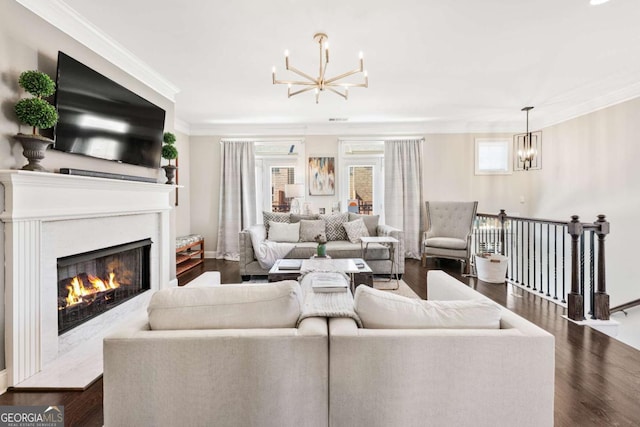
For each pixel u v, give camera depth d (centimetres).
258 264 406
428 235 495
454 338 110
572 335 246
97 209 237
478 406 110
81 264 242
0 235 172
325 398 112
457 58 294
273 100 416
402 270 413
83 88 223
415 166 543
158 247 330
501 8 215
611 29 243
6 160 179
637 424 147
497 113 484
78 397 170
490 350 110
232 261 529
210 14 220
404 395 110
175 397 110
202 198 559
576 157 451
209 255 561
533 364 110
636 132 363
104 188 244
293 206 539
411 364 110
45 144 187
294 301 120
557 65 310
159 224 330
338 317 124
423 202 552
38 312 191
